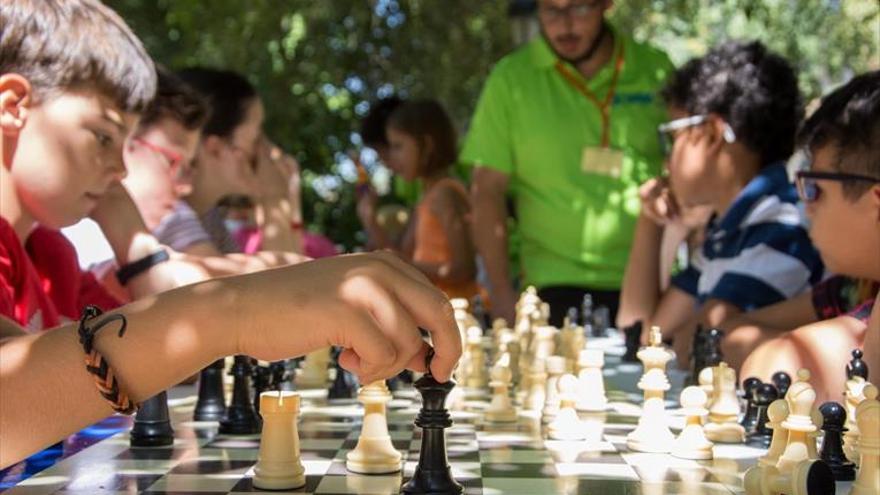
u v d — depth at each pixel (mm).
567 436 2025
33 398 1276
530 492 1531
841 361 2283
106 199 3020
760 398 2045
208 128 4352
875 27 9703
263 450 1580
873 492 1396
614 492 1529
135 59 2209
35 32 2045
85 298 3186
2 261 2049
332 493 1554
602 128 4895
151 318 1278
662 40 11875
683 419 2219
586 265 4934
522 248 5219
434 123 5844
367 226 7035
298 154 11812
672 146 3762
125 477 1630
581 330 3078
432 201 5527
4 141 2076
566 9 4738
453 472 1690
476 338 3002
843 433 1741
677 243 4211
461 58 10695
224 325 1270
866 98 2352
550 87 4953
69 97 2100
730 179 3582
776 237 3348
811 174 2457
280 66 10961
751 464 1777
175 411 2412
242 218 6016
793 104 3580
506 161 5102
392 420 2293
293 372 2879
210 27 10562
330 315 1252
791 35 10016
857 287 2861
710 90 3549
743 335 2949
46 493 1506
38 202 2143
